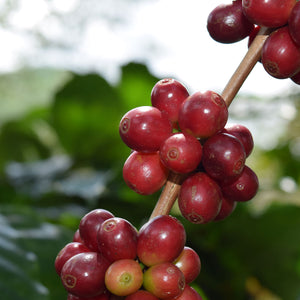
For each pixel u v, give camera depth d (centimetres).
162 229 18
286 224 50
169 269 18
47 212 55
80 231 19
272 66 18
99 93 65
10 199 59
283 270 52
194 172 19
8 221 41
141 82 65
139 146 18
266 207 50
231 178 18
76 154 68
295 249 51
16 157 77
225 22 20
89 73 64
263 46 18
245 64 19
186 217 18
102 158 69
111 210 56
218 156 18
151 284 18
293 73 18
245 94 72
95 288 18
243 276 53
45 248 39
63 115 67
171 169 18
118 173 54
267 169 76
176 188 19
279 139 73
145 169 19
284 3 17
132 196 54
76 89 65
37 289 33
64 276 18
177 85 19
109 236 18
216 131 18
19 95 99
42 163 70
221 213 20
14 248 37
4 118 91
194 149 18
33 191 60
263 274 53
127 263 18
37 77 99
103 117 67
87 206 58
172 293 18
